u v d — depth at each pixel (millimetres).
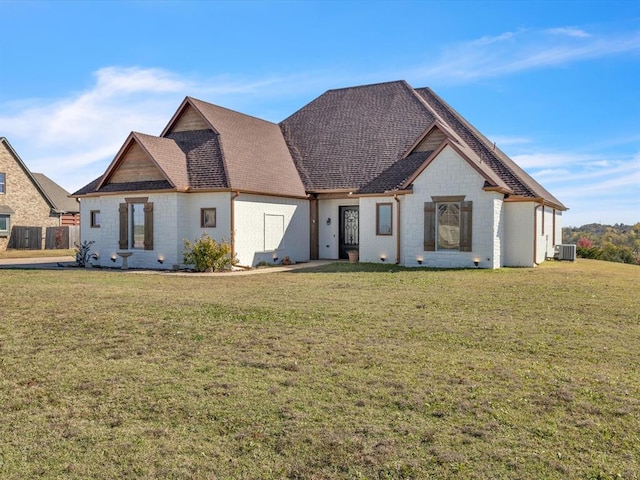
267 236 23141
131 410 5664
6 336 8875
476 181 20047
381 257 23062
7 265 25156
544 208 25438
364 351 7762
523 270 19438
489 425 5188
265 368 6996
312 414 5477
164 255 22047
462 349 7898
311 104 30766
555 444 4805
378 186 23297
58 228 39031
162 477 4332
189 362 7305
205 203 21797
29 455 4715
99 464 4551
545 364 7137
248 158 23922
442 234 20875
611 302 12086
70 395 6133
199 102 25000
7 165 38875
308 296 12977
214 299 12422
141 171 22891
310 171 26469
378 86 29859
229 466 4492
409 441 4875
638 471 4332
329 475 4336
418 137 24078
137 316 10328
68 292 13766
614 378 6523
